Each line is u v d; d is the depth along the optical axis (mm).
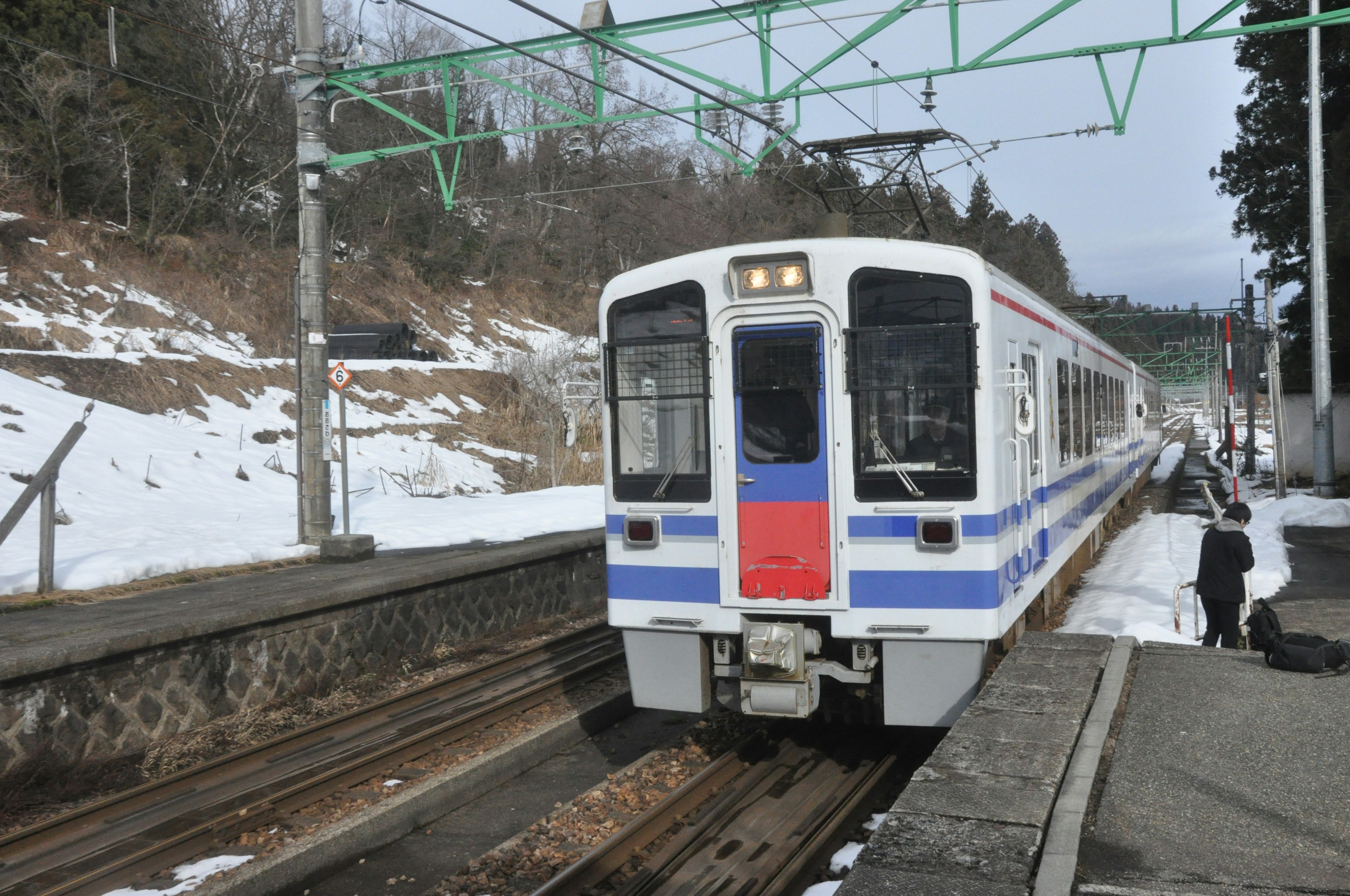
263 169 37031
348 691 9094
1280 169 27562
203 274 29875
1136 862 3730
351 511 15617
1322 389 19719
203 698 8016
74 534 11781
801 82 11516
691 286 6465
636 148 49719
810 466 6191
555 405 25297
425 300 38281
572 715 7801
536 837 5641
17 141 28469
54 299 24250
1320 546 14820
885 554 6059
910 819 3930
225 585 9867
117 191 31016
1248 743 4938
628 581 6672
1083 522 11445
